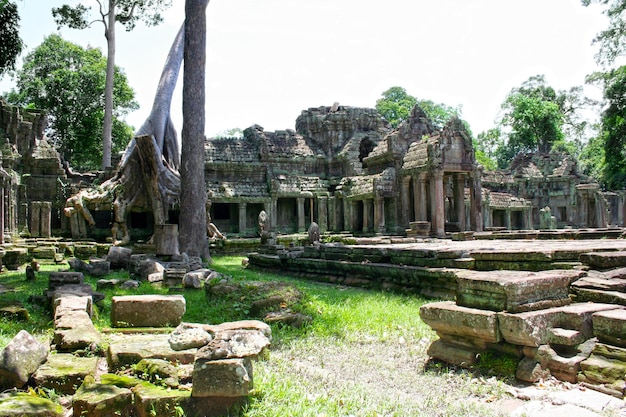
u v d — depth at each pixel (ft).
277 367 21.99
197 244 72.02
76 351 21.08
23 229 98.07
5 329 26.43
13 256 62.85
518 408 16.75
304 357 24.02
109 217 107.55
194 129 72.23
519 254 35.22
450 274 37.55
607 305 21.26
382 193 117.19
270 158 132.67
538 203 164.25
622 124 140.87
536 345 19.19
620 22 129.18
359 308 34.65
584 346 19.29
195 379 16.22
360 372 21.66
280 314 30.81
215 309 33.17
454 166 108.47
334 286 48.85
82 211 93.81
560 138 228.22
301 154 137.59
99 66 165.68
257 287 35.09
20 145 105.60
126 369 18.89
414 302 37.45
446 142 108.17
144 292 42.29
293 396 17.98
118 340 22.68
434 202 106.32
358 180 126.52
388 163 123.24
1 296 38.09
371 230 126.00
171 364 18.42
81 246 82.99
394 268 43.39
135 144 93.61
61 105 163.12
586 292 23.07
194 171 72.28
